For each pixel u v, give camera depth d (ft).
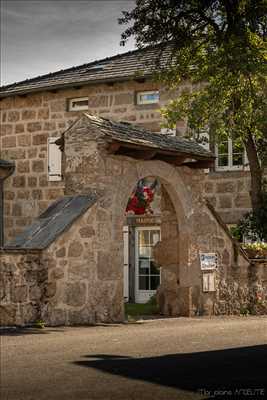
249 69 52.47
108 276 43.39
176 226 49.52
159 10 57.06
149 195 67.51
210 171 66.08
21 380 24.20
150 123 68.08
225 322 44.11
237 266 52.90
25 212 72.74
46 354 29.22
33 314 39.06
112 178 43.88
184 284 48.98
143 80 67.82
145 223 67.72
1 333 35.86
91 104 70.64
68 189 43.98
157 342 33.19
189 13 57.00
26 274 38.86
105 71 70.49
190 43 57.36
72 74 73.15
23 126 73.67
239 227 60.23
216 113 56.39
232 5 55.72
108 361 27.66
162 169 47.50
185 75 58.65
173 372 25.54
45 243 39.88
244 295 53.36
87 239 42.16
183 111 58.34
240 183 64.80
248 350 30.89
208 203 51.11
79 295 41.45
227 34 55.31
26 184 72.95
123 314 44.21
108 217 43.55
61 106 71.82
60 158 70.79
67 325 40.14
